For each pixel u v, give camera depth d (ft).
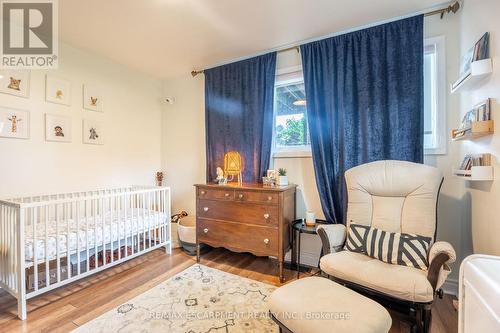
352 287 5.39
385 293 4.88
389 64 7.40
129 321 5.73
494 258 3.02
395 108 7.31
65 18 7.40
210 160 10.89
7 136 7.56
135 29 8.05
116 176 10.71
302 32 8.29
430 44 7.20
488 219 5.32
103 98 10.20
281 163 9.53
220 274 8.16
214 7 6.92
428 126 7.45
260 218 7.94
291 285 4.83
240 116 10.11
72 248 7.04
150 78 12.22
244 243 8.21
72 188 9.18
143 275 8.08
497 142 4.83
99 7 6.88
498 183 4.84
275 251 7.70
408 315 5.25
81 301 6.56
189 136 11.98
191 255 9.90
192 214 11.89
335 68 8.21
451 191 7.02
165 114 12.72
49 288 6.42
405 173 6.44
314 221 8.06
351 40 7.98
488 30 5.16
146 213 9.55
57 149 8.77
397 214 6.41
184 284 7.46
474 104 5.96
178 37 8.59
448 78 7.02
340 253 6.06
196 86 11.75
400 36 7.31
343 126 7.86
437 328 5.48
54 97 8.64
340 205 8.07
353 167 7.44
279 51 9.41
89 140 9.71
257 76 9.65
